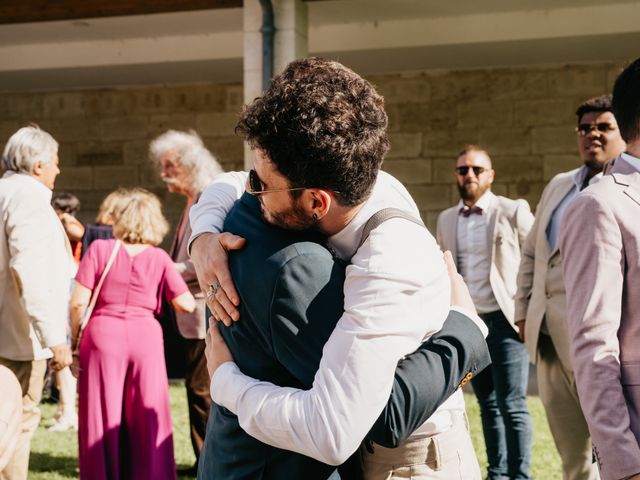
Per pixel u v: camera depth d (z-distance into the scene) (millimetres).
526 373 4207
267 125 1264
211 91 9961
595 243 1767
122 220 3818
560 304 3354
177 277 3945
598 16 7270
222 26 8031
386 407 1264
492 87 9148
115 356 3729
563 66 8930
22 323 3533
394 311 1236
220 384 1380
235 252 1396
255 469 1395
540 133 9031
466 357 1370
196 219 1593
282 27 6281
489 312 4285
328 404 1210
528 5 7262
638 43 7816
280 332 1300
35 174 3607
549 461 4641
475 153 4508
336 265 1336
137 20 7773
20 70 8977
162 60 8500
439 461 1539
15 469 3516
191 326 4184
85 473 3699
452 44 7738
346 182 1271
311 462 1376
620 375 1737
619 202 1785
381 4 7160
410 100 9391
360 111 1269
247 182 1454
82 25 7980
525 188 9094
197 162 4305
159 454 3764
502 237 4379
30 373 3592
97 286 3785
